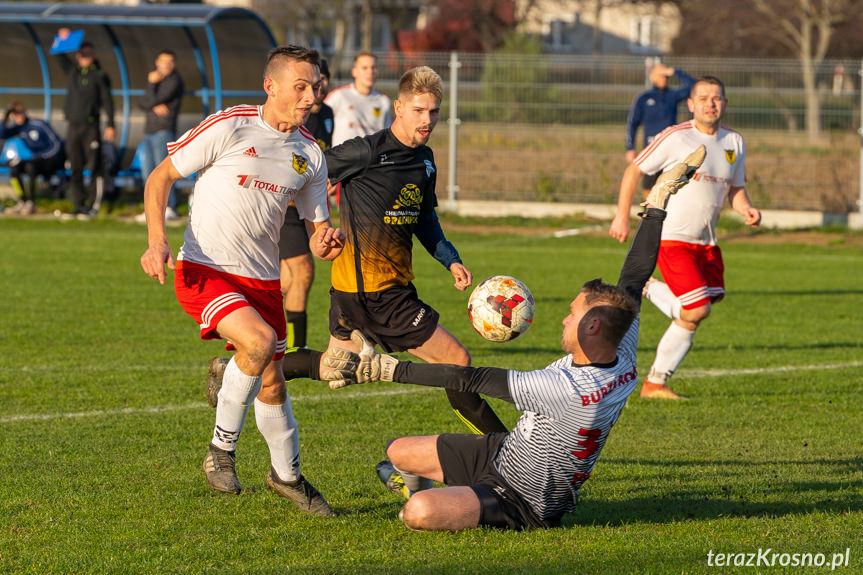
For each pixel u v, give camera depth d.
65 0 137.38
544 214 74.25
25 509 18.12
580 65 74.75
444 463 17.52
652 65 73.50
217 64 73.81
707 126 29.22
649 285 29.55
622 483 20.42
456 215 74.75
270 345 16.78
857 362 33.97
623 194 29.73
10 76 80.38
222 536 16.83
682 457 22.69
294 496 18.12
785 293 48.28
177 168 17.30
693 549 16.20
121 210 71.69
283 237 30.00
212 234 17.59
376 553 15.93
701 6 147.62
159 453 22.09
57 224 66.44
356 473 20.94
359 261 21.20
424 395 28.62
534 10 164.50
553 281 49.91
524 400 15.64
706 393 29.69
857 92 71.25
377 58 78.00
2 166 72.56
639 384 31.17
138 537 16.72
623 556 15.84
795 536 17.02
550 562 15.48
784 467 21.84
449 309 42.28
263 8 152.38
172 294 44.19
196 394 27.73
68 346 33.66
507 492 16.95
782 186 72.19
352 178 21.11
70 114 67.06
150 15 72.62
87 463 21.19
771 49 150.12
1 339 34.50
